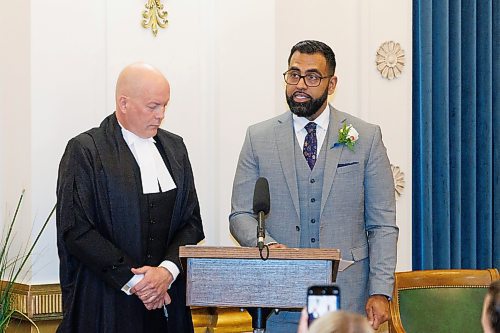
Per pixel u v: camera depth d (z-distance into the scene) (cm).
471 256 729
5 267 508
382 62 687
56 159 527
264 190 351
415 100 708
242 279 344
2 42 552
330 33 677
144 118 458
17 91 535
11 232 539
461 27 726
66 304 450
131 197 452
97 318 444
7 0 546
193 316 564
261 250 342
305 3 665
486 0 736
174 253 458
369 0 684
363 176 455
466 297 531
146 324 455
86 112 537
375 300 438
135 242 450
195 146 577
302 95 445
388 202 457
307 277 344
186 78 573
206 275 345
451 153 718
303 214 448
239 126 589
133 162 461
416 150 709
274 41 604
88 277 446
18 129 534
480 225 739
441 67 707
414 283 530
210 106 582
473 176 729
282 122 461
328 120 459
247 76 593
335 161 450
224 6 586
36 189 521
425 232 700
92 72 539
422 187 702
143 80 457
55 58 527
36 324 520
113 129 464
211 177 582
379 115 686
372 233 457
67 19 530
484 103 736
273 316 437
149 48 559
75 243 439
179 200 472
